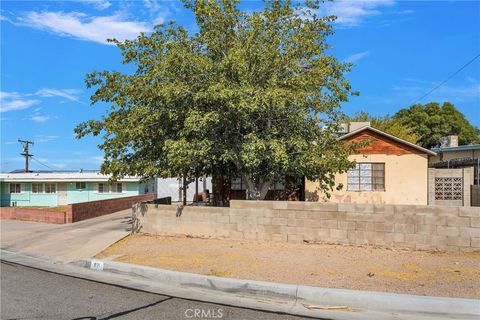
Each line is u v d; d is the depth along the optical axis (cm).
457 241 963
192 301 663
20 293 714
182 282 780
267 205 1147
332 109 1301
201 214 1234
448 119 4722
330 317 584
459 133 4741
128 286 767
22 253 1150
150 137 1308
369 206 1040
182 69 1148
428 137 4725
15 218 2041
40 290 736
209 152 1209
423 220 991
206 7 1208
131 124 1238
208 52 1273
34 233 1514
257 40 1202
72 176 3453
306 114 1175
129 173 1378
